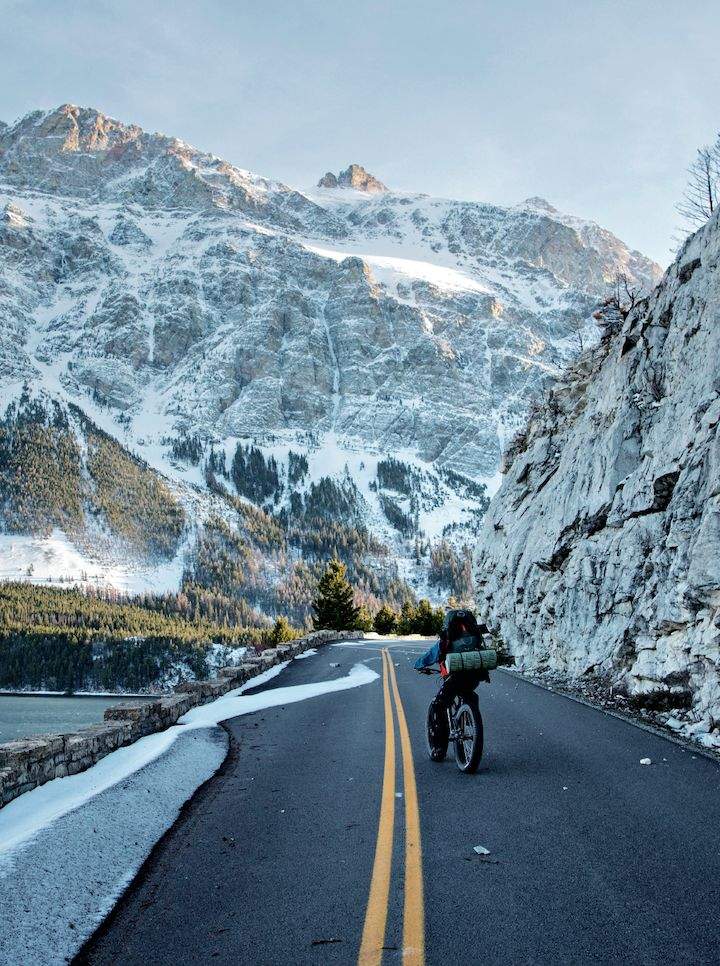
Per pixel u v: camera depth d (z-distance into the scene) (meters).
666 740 10.13
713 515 11.84
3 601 185.88
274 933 4.40
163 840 6.37
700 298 16.77
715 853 5.45
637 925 4.29
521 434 38.59
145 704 11.23
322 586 72.19
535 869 5.23
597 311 28.39
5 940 4.19
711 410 14.05
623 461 19.95
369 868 5.39
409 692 17.08
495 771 8.43
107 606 199.00
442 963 3.93
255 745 10.84
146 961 4.15
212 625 197.88
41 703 118.69
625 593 17.11
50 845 5.45
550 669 22.28
